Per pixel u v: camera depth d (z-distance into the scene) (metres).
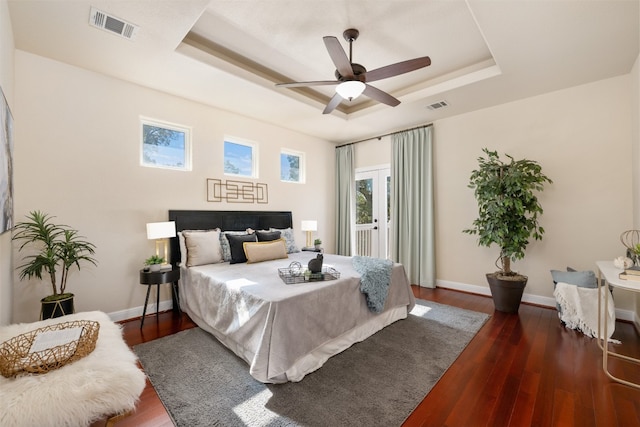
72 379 1.14
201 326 2.81
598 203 3.14
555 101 3.39
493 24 2.16
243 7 2.26
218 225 3.86
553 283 3.40
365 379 1.96
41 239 2.45
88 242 2.86
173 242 3.41
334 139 5.61
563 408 1.66
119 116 3.08
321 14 2.33
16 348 1.30
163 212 3.41
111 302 3.02
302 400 1.74
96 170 2.93
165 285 3.39
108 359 1.31
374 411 1.64
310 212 5.28
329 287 2.31
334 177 5.80
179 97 3.54
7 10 1.92
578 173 3.25
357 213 5.64
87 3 1.95
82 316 1.76
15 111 2.49
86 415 1.09
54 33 2.28
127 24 2.18
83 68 2.84
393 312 2.99
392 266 3.06
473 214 4.07
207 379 1.96
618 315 3.02
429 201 4.39
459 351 2.36
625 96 2.98
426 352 2.34
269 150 4.59
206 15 2.35
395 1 2.18
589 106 3.18
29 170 2.56
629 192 2.97
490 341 2.54
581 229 3.24
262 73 3.34
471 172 4.06
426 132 4.48
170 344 2.48
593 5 1.94
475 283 4.07
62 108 2.73
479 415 1.61
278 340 1.86
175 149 3.62
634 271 1.87
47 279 2.65
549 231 3.44
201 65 2.79
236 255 3.40
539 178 3.13
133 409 1.25
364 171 5.51
